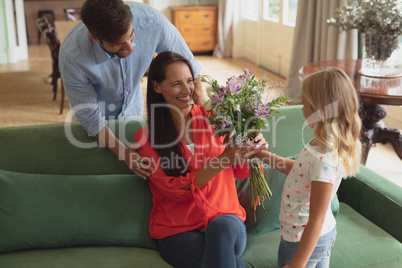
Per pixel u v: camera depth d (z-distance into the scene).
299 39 5.54
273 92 4.18
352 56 4.64
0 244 1.92
